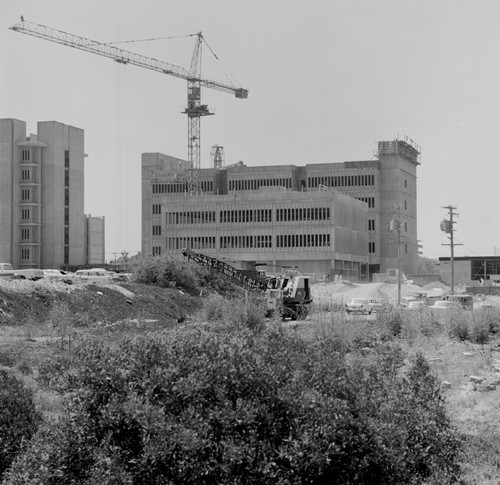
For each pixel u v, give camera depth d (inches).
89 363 393.4
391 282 5280.5
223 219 6205.7
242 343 422.9
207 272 3056.1
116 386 388.2
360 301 2358.5
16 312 1886.1
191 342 412.2
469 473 483.5
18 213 6815.9
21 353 1167.0
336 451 381.7
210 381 387.9
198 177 7490.2
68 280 2556.6
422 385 491.2
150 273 2928.2
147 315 2327.8
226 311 1462.8
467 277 6117.1
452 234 3543.3
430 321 1454.2
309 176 7524.6
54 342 1235.9
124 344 415.5
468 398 754.2
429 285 4724.4
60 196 6973.4
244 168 7603.4
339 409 399.2
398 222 3075.8
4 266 3631.9
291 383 407.8
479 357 1092.5
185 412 375.2
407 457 428.5
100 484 365.7
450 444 468.4
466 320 1416.1
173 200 6323.8
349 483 398.3
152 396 387.2
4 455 461.7
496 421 636.7
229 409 378.6
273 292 2014.0
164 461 365.1
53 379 406.9
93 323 1792.6
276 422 390.3
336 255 5984.3
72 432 388.2
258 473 373.4
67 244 7086.6
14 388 497.7
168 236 6314.0
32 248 6781.5
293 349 464.1
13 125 6820.9
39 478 382.0
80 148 7263.8
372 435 406.3
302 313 1883.6
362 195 7401.6
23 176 6860.2
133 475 368.2
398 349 611.2
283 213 6063.0
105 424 377.4
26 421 482.3
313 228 5984.3
